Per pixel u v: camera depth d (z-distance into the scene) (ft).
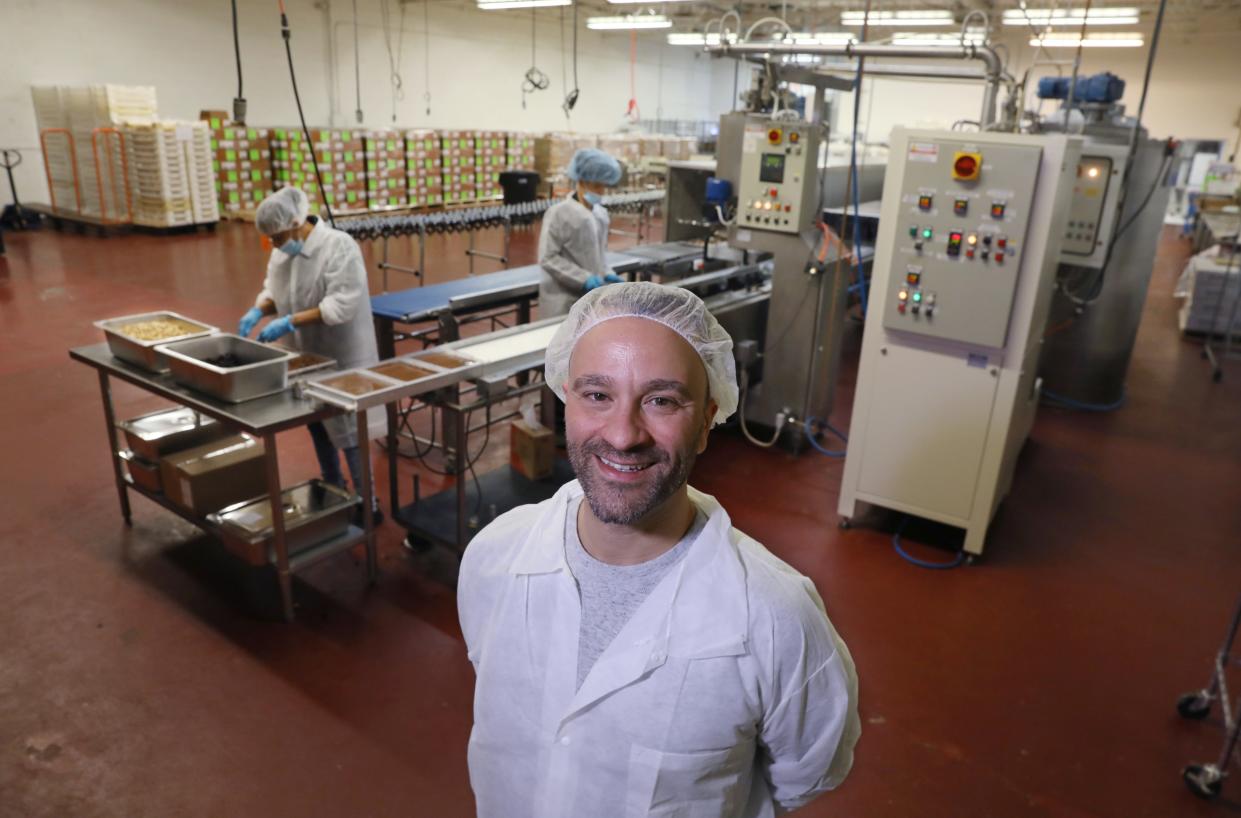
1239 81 37.37
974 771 6.60
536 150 37.19
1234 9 28.81
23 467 11.05
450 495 9.57
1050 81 15.15
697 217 16.46
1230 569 9.78
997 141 8.16
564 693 2.85
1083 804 6.31
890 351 9.47
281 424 7.36
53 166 27.84
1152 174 13.50
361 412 8.20
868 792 6.37
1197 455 13.24
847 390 16.07
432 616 8.32
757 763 3.15
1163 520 11.00
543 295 12.66
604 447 2.57
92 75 28.32
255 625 8.05
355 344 9.61
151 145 25.91
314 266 9.09
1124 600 9.09
